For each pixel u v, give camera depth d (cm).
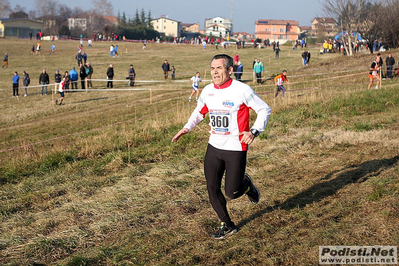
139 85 2622
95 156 781
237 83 371
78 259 364
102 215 467
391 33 3372
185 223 432
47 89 2598
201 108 398
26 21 8438
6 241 412
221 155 381
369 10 3369
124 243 397
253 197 425
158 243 391
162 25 13225
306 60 3164
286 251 357
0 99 2288
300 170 595
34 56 4759
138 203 500
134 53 4931
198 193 520
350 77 2052
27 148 926
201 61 3988
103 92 2409
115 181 604
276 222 420
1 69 3706
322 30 6512
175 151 769
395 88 1371
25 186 596
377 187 473
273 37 12462
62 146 877
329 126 919
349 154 656
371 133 780
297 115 1034
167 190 540
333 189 493
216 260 352
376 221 388
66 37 8444
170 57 4425
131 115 1625
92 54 4884
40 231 435
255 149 736
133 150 805
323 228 390
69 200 533
